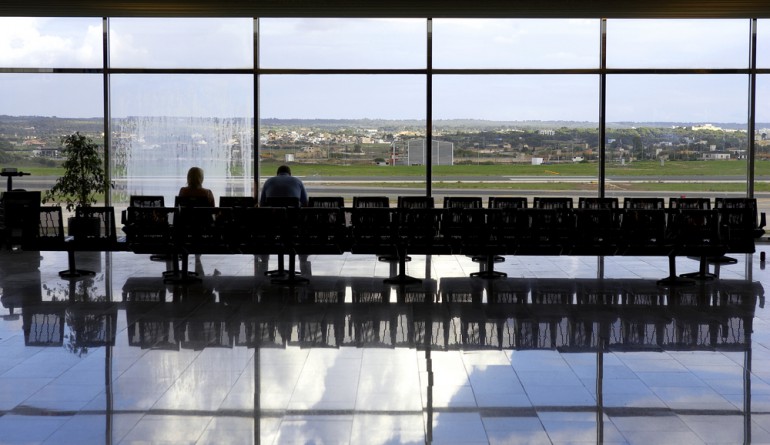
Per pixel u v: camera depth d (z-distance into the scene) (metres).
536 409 5.09
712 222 9.30
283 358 6.26
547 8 10.53
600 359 6.27
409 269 10.79
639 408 5.10
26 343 6.75
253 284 9.55
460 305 8.31
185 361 6.18
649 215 9.23
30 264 11.18
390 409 5.08
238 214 9.27
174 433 4.68
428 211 9.21
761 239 13.54
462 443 4.52
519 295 8.88
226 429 4.74
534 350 6.52
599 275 10.30
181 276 9.91
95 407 5.12
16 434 4.66
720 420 4.89
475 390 5.47
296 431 4.70
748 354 6.43
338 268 10.84
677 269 10.83
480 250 9.22
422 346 6.64
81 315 7.82
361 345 6.66
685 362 6.18
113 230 9.63
